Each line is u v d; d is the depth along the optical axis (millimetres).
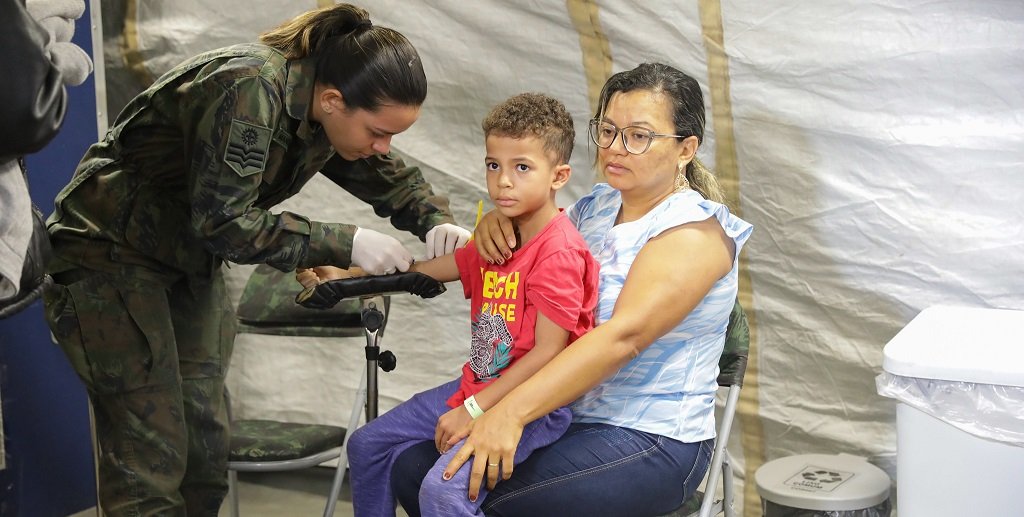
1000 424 1922
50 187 2910
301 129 1999
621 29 2770
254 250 1931
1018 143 2492
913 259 2629
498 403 1694
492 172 1797
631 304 1725
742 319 2133
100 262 2076
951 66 2521
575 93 2863
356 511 1972
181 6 3145
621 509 1742
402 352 3223
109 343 2080
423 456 1866
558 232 1788
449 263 2057
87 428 3080
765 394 2844
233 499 2725
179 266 2152
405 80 1934
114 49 3217
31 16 1507
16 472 2859
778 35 2641
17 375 2850
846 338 2738
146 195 2088
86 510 3096
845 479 2404
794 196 2707
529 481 1723
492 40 2912
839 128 2633
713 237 1779
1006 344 2049
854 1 2576
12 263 1534
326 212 3217
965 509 1988
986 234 2555
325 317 2615
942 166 2566
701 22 2699
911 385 1997
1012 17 2463
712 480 1970
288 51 1984
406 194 2387
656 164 1821
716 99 2725
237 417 3426
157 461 2105
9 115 1448
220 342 2326
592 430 1791
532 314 1776
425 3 2953
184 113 1938
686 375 1832
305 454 2443
